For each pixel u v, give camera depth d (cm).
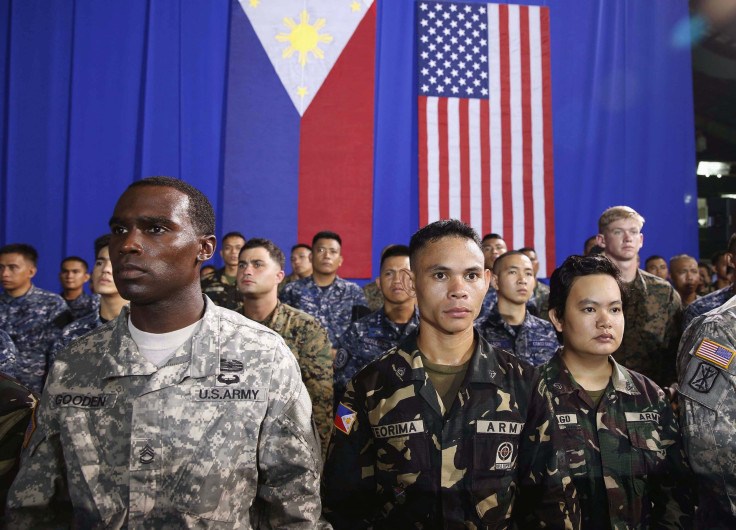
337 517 135
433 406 135
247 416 107
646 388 161
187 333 113
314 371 260
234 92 622
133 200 106
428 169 621
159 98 614
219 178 626
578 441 153
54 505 106
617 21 658
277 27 629
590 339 159
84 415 104
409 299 299
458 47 633
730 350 140
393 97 639
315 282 454
